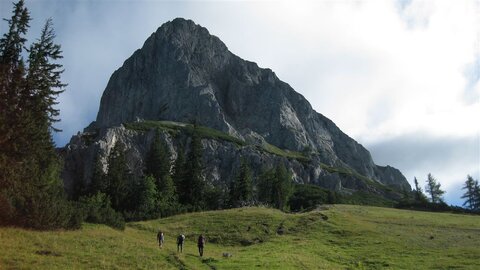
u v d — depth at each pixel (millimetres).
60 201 56438
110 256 37625
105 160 166750
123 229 69625
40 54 57938
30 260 32281
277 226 73812
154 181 119125
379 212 91062
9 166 47438
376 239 60469
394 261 46406
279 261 43344
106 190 121688
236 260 44125
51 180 66438
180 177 130375
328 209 95812
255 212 86000
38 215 48625
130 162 178375
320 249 54375
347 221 75000
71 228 53562
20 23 54719
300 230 70125
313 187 182750
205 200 128875
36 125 54562
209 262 42844
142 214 97250
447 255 48938
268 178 135250
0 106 49812
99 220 67562
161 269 35156
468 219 81062
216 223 77125
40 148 55750
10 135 48375
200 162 135625
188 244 63188
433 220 79000
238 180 132375
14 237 39781
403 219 80062
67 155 170625
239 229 72312
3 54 53625
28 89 54000
